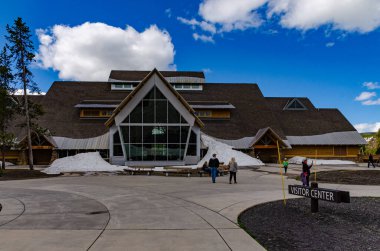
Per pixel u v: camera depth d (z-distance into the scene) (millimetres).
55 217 10188
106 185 19953
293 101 63062
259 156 55438
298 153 56281
